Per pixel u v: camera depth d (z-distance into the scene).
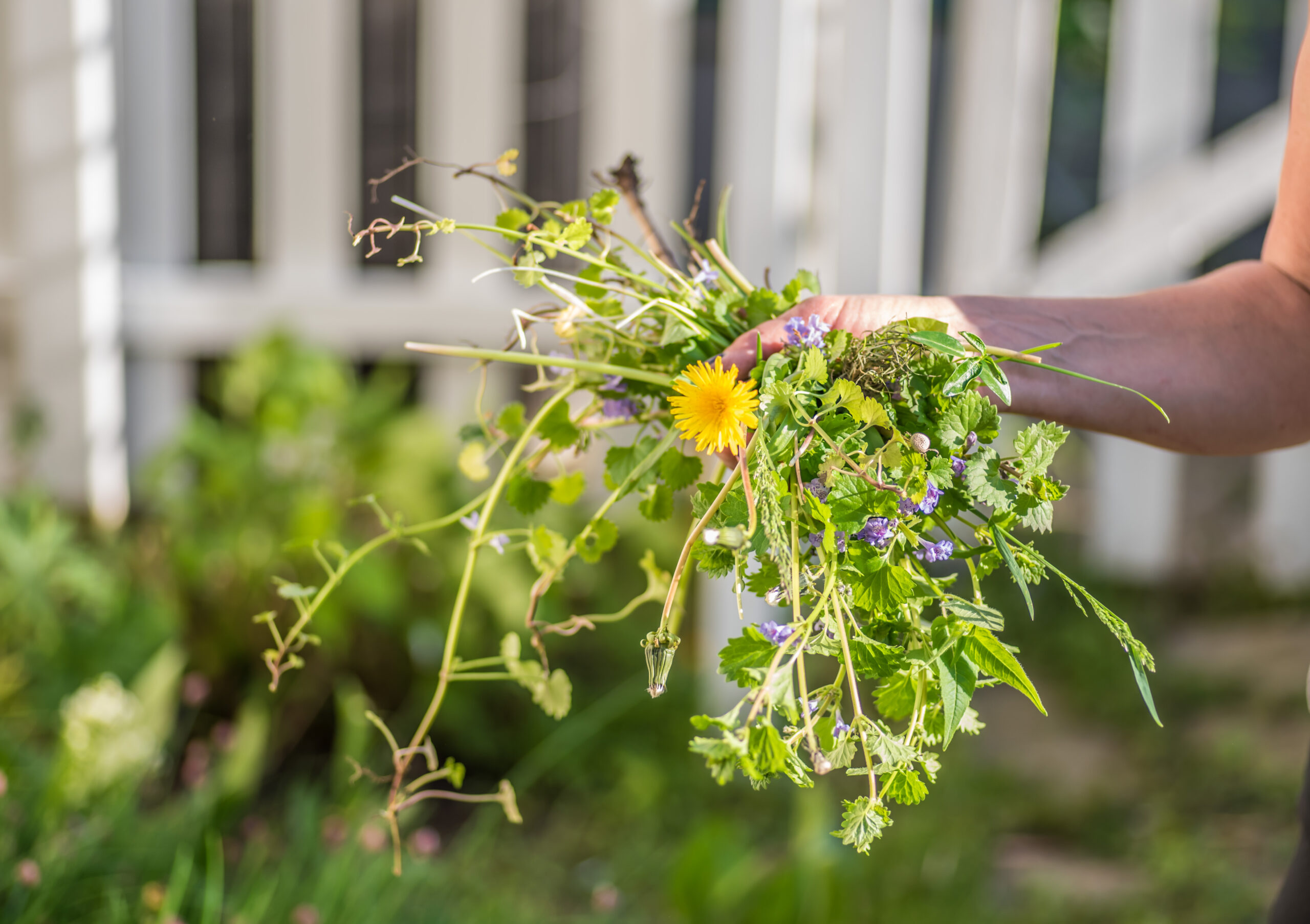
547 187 3.47
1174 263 3.78
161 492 2.98
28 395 3.29
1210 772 2.86
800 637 0.79
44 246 3.23
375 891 1.79
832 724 0.82
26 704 2.45
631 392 1.03
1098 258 3.77
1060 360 1.04
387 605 2.66
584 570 3.07
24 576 2.59
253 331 3.44
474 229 0.94
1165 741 3.05
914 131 3.34
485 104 3.38
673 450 1.01
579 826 2.60
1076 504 4.50
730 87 2.86
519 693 2.85
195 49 3.34
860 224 2.90
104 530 3.21
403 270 3.48
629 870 2.40
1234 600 3.89
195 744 2.28
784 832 2.59
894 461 0.81
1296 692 3.25
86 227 3.24
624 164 1.13
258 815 2.47
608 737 2.84
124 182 3.35
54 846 1.71
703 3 3.94
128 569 2.93
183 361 3.45
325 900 1.74
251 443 2.92
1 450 3.31
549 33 3.40
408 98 3.40
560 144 3.46
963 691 0.79
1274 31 5.29
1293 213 1.09
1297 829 2.62
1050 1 3.78
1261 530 4.07
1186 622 3.84
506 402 3.55
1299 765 2.87
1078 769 2.95
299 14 3.29
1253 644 3.62
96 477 3.35
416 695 2.81
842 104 2.85
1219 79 5.34
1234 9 5.26
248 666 2.79
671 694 2.94
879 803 0.77
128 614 2.67
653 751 2.83
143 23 3.29
